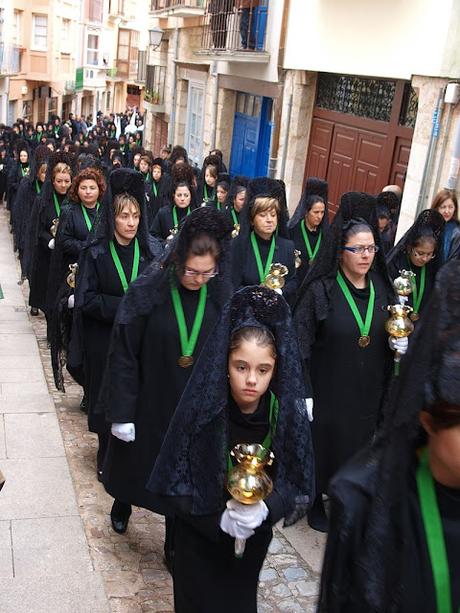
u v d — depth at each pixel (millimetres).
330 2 10453
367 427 3855
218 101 16438
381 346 3824
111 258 4246
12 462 4395
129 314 3238
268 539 2504
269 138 14477
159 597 3328
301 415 2379
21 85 34625
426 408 1411
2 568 3371
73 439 4984
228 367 2330
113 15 49625
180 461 2361
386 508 1445
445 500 1466
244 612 2527
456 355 1375
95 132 27656
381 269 3902
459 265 1441
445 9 7594
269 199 5055
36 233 7789
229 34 14844
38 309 8703
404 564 1437
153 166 11383
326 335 3779
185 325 3250
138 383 3330
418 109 8156
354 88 10508
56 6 36188
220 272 3240
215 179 10031
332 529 1525
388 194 6410
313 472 2438
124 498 3457
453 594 1438
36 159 9445
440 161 7750
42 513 3873
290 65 12047
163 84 22062
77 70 42438
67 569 3412
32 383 5961
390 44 8828
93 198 5879
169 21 20438
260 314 2324
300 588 3457
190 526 2506
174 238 3201
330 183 11242
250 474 2234
